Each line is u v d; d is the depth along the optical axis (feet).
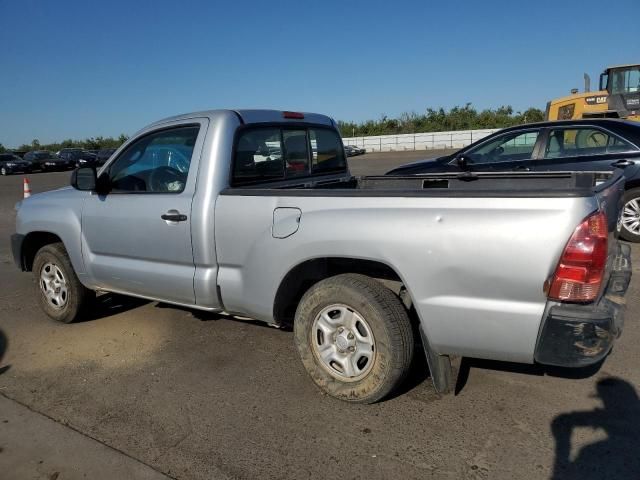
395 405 10.82
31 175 112.37
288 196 10.93
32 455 9.68
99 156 131.75
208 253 12.09
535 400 10.81
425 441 9.63
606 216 9.02
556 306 8.57
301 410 10.84
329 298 10.59
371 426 10.16
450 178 14.39
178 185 12.84
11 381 12.64
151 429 10.38
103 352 14.07
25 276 22.48
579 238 8.34
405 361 10.14
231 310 12.31
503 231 8.70
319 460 9.25
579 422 10.00
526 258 8.56
